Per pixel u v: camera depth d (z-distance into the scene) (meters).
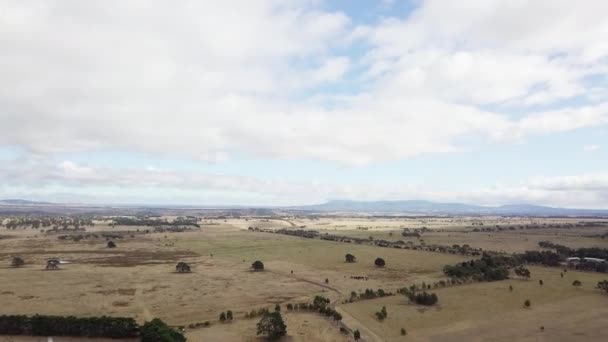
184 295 97.81
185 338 65.69
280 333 68.00
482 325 74.38
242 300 93.12
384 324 75.12
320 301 86.12
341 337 68.69
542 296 94.25
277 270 132.75
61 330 67.94
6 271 130.38
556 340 67.00
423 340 67.25
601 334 69.56
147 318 78.94
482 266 120.50
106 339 66.75
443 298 93.00
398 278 117.94
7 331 68.19
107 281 114.56
